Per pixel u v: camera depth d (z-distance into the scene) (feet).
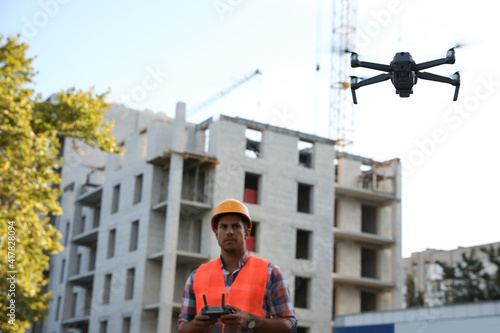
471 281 239.71
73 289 174.40
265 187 143.33
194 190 137.80
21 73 71.56
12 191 67.82
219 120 141.49
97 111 76.69
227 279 16.30
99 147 77.51
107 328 146.20
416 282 292.61
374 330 110.63
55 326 176.76
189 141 149.18
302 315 141.18
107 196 159.53
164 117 200.64
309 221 147.43
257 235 140.46
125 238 147.54
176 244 131.54
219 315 14.99
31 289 70.90
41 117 72.02
